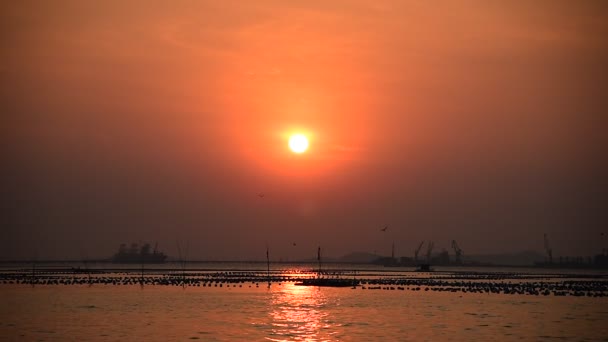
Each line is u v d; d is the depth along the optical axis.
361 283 169.50
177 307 101.50
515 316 90.19
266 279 195.12
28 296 121.94
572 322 84.00
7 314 91.62
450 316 89.81
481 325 80.69
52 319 85.75
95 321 83.56
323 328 77.19
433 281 182.88
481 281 186.50
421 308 100.69
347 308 100.44
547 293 131.62
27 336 71.44
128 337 70.56
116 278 192.88
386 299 116.81
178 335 71.81
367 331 75.00
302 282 170.62
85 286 153.38
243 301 112.31
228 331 74.69
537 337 72.19
